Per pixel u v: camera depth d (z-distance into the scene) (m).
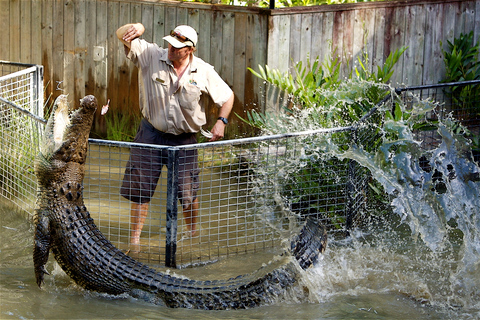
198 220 6.57
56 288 5.02
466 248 5.71
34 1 10.09
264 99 9.28
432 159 6.46
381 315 4.63
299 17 9.16
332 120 7.30
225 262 5.67
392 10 9.27
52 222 5.04
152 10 9.65
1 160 7.06
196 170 6.05
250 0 10.31
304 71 8.83
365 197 6.68
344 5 9.17
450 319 4.59
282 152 7.57
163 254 5.52
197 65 5.89
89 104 5.05
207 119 9.70
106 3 9.81
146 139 5.88
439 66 9.43
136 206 5.77
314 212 6.62
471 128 9.01
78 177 5.21
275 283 4.85
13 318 4.34
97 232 5.21
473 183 6.35
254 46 9.27
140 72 5.84
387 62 8.52
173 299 4.77
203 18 9.46
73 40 10.04
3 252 5.65
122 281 4.88
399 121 6.56
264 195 6.76
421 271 5.46
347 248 5.98
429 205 6.18
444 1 9.26
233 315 4.61
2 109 6.97
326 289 5.09
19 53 10.31
